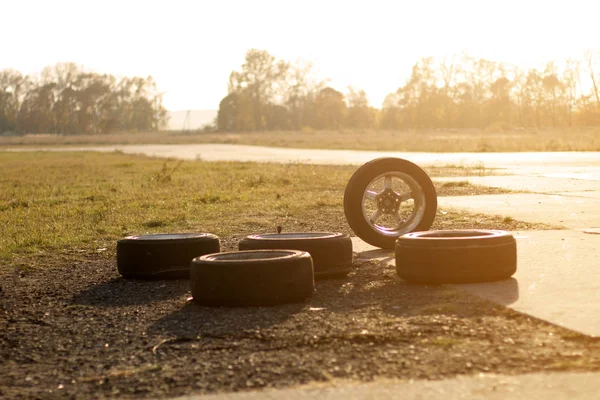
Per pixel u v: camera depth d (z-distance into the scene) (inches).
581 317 189.5
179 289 258.5
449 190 620.1
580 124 4660.4
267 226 427.2
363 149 1868.8
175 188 725.9
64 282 281.6
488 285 235.9
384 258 303.1
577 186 617.9
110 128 6855.3
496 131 4047.7
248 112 6166.3
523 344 169.3
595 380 143.7
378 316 202.1
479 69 5580.7
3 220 489.7
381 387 144.6
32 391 155.9
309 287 228.5
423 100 5629.9
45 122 6781.5
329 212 486.6
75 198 649.6
